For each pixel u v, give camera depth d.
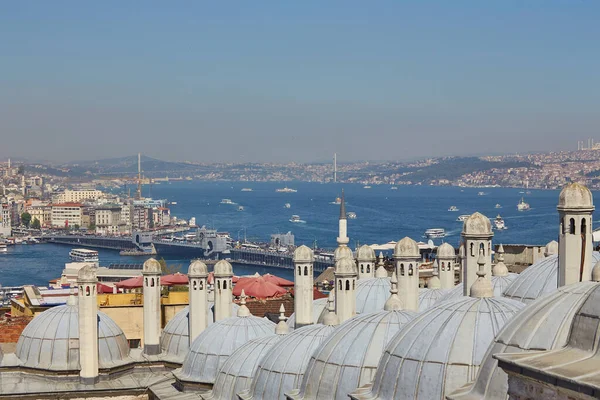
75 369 102.00
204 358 92.56
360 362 62.50
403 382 54.38
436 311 56.78
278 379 71.69
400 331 57.38
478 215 73.25
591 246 58.09
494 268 88.31
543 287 76.19
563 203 58.22
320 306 94.69
